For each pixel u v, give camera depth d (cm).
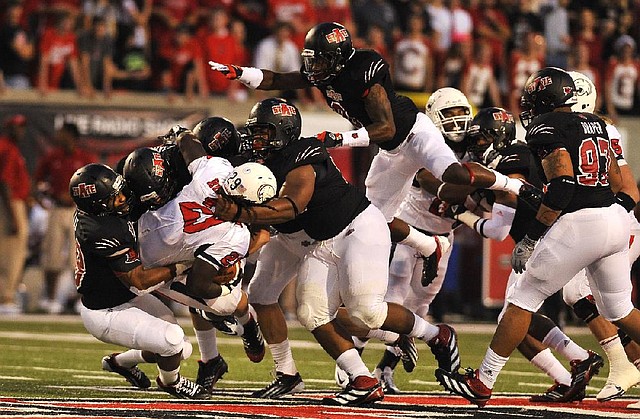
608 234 1877
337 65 2044
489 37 5259
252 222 1786
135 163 1880
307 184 1831
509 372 2664
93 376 2408
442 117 2317
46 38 4628
